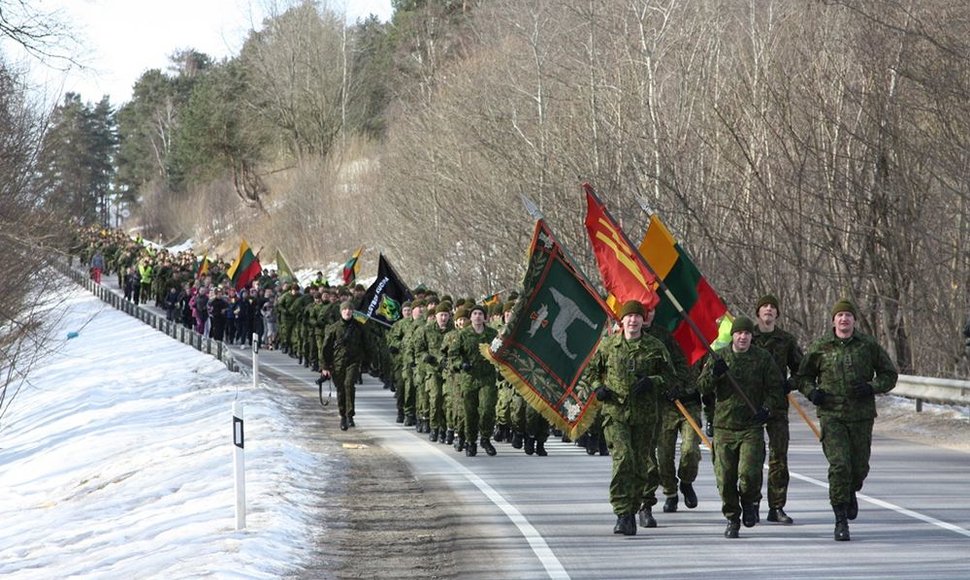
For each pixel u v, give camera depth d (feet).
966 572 34.30
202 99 361.92
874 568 35.09
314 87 333.21
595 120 131.85
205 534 42.83
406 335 80.53
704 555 37.58
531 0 165.37
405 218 190.19
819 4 116.26
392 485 55.11
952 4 98.94
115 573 38.81
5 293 118.32
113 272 318.65
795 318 109.70
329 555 39.78
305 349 129.80
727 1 139.23
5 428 109.50
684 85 126.72
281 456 62.49
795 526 42.39
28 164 126.52
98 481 68.64
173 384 115.44
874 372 41.09
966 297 101.40
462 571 36.32
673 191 109.29
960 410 78.43
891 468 57.00
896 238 103.86
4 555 48.62
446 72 210.38
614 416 41.37
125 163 552.00
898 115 102.94
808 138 106.63
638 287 45.39
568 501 49.34
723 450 40.70
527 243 142.41
